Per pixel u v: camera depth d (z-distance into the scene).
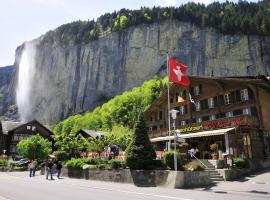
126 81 154.25
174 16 157.62
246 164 29.92
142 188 21.91
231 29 144.00
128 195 17.03
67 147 50.78
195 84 49.03
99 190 19.80
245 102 39.84
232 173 27.83
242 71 134.62
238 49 139.00
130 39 161.62
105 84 160.25
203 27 149.88
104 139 47.31
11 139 74.31
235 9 169.62
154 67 150.12
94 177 30.16
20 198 14.82
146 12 168.50
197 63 143.25
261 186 22.31
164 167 25.81
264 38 137.38
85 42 178.75
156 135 48.56
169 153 25.77
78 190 19.53
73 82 174.50
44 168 40.81
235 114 41.09
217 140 38.75
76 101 168.00
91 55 171.75
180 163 25.50
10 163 56.09
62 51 189.12
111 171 28.22
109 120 111.88
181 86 52.00
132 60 156.38
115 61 162.38
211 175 26.77
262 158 34.50
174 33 153.25
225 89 43.19
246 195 18.02
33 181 27.17
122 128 78.62
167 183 23.23
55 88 183.50
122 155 32.72
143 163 25.98
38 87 196.25
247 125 34.03
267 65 131.62
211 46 144.25
